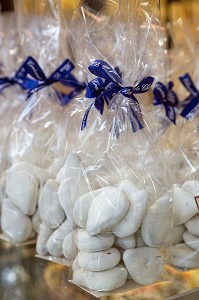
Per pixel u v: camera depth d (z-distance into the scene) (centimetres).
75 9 38
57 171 36
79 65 36
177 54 50
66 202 33
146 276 30
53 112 43
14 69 52
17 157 40
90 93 33
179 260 34
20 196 38
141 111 35
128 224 29
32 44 46
